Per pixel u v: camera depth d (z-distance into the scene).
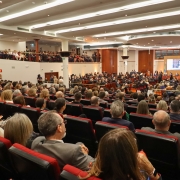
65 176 1.13
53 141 1.66
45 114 1.78
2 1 7.88
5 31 13.05
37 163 1.29
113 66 29.58
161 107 4.12
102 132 2.54
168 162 2.11
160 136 2.07
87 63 25.69
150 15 10.52
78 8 9.04
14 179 1.80
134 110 4.71
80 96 4.98
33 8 9.34
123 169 0.96
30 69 17.48
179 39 18.14
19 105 3.84
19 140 1.84
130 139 1.02
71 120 2.92
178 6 8.62
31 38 17.44
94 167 1.08
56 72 20.97
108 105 5.31
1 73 15.15
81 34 15.66
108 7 9.05
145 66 30.48
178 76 22.78
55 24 12.15
